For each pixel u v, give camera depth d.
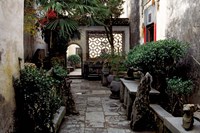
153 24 7.87
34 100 3.60
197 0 4.45
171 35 5.90
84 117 5.48
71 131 4.52
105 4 10.81
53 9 6.91
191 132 2.90
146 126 4.59
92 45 12.80
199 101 4.35
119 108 6.34
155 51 4.95
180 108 4.62
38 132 3.71
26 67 4.29
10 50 3.48
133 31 11.62
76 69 17.91
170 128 3.27
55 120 4.32
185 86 4.52
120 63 9.04
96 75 12.47
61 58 10.43
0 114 3.03
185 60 5.00
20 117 3.72
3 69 3.18
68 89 5.70
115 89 7.61
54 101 3.83
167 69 5.18
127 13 13.70
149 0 8.40
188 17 4.87
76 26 7.62
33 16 6.91
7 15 3.36
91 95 8.30
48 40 9.66
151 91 4.95
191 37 4.73
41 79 3.65
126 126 4.83
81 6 7.06
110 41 11.37
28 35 8.23
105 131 4.54
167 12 6.21
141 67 5.48
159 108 4.48
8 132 3.30
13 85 3.56
